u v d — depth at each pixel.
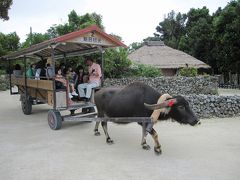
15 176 5.27
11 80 13.55
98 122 8.00
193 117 5.99
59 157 6.25
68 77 9.70
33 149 6.88
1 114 11.88
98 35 8.90
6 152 6.69
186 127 8.62
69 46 9.95
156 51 25.47
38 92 10.33
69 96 8.98
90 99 9.23
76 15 18.77
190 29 35.03
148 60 23.78
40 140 7.66
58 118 8.66
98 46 9.24
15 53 11.33
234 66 26.75
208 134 7.81
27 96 11.38
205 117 9.87
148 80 17.34
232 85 26.38
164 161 5.83
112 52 17.98
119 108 6.70
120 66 18.12
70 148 6.89
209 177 5.00
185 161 5.80
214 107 10.01
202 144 6.91
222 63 28.50
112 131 8.49
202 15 35.47
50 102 9.03
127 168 5.51
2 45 31.06
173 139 7.37
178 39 44.28
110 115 7.07
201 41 31.31
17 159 6.18
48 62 10.59
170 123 9.14
